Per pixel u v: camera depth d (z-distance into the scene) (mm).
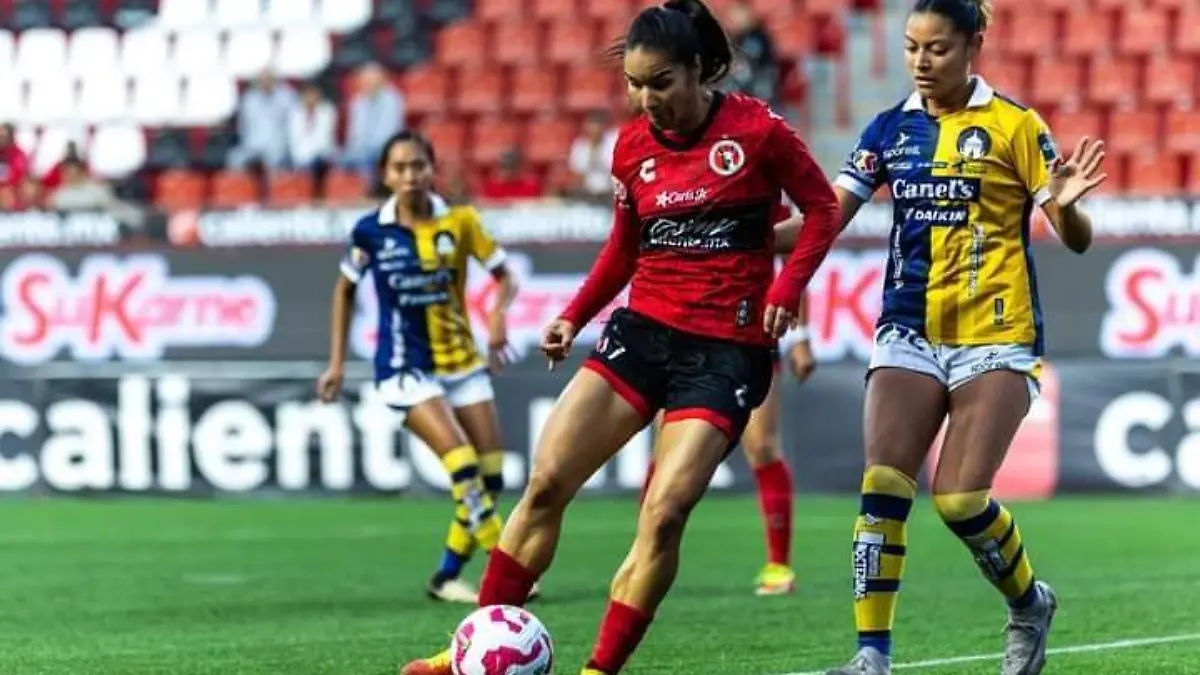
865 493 23031
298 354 63438
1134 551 44938
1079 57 79250
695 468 21625
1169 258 58531
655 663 27859
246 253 63875
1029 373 23031
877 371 23438
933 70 22984
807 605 35375
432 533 52344
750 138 22141
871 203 59750
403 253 36969
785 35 81250
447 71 84375
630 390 22406
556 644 30188
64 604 37219
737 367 22125
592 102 82250
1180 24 79625
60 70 90125
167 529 54188
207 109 88188
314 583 40781
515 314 61875
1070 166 22391
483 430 37781
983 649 29156
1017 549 23500
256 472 63156
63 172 72438
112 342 64812
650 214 22453
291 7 89688
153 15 90812
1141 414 58531
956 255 23078
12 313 65500
